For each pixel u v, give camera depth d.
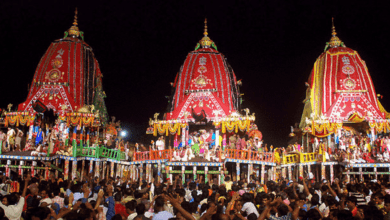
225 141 34.34
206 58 37.38
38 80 36.66
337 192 14.57
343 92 35.12
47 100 35.62
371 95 35.31
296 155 32.78
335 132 33.09
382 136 35.78
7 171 30.30
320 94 35.97
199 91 35.31
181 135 35.19
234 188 13.01
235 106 36.25
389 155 31.28
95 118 34.31
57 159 31.14
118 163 33.03
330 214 9.11
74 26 40.84
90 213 8.88
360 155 31.97
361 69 36.22
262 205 11.43
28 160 32.25
